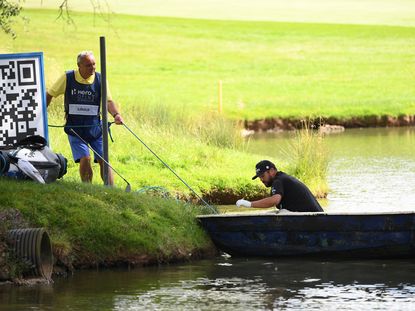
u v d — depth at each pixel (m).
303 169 43.09
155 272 26.88
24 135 31.64
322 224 28.56
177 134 49.81
